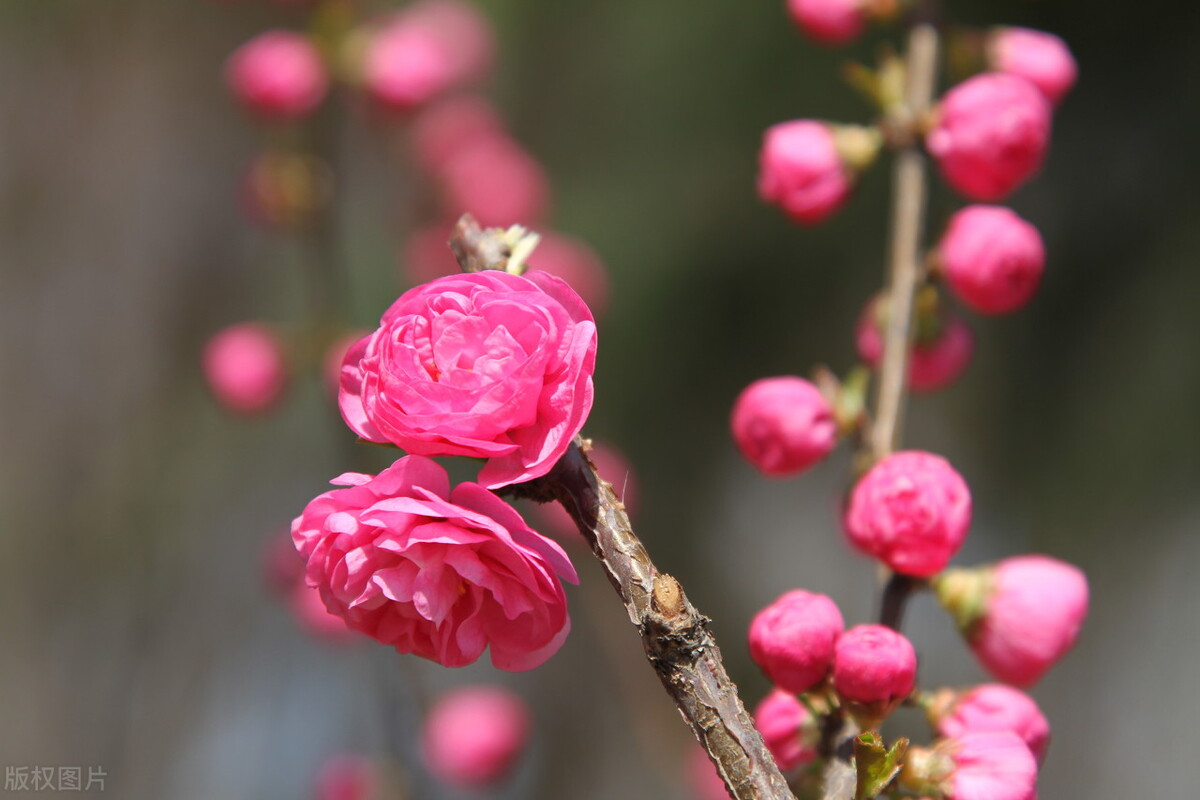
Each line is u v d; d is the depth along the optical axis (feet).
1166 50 11.36
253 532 16.08
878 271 12.18
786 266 12.43
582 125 13.52
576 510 4.21
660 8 13.08
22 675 15.02
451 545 3.97
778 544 14.70
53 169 17.19
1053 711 13.82
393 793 10.57
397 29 11.32
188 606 15.87
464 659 4.09
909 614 14.44
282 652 16.11
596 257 12.93
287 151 11.16
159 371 16.71
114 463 16.19
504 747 10.63
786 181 6.86
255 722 15.88
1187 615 12.23
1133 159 11.58
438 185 12.59
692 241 12.69
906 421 13.03
